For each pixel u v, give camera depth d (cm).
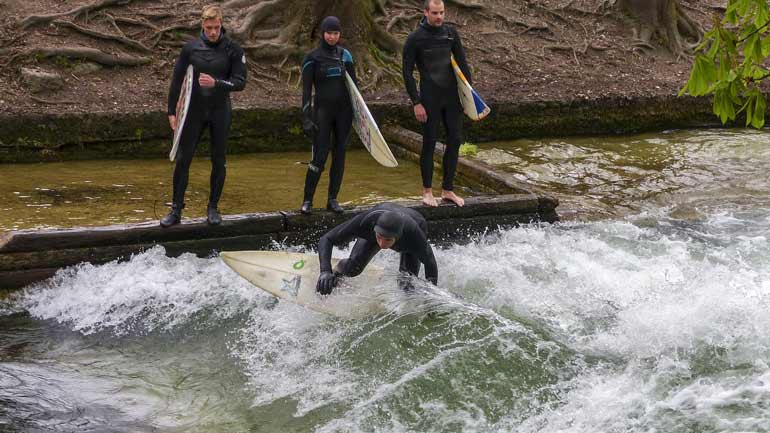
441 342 874
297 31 1911
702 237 1220
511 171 1571
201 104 1030
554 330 912
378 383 811
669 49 2277
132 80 1727
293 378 830
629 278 1040
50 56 1680
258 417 763
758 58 737
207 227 1081
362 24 1909
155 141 1598
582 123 1891
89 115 1537
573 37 2242
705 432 721
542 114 1850
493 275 1050
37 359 862
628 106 1919
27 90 1596
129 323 946
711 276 1034
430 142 1161
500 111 1811
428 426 743
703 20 2462
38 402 770
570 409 766
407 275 932
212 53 1015
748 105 767
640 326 912
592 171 1584
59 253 1011
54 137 1524
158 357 876
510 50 2130
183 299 989
